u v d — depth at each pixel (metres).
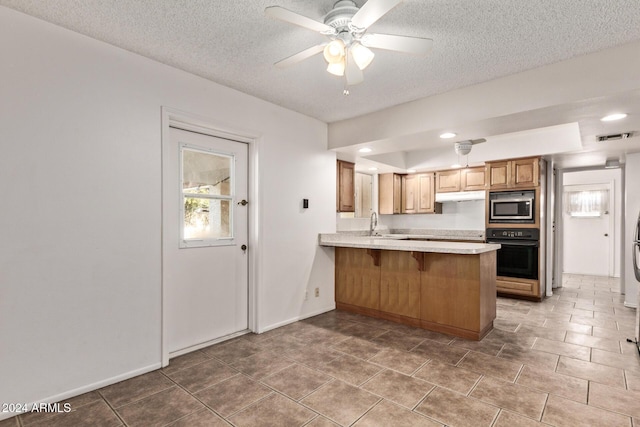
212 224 3.13
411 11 1.89
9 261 1.93
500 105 2.79
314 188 3.98
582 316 3.97
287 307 3.66
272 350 2.93
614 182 6.95
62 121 2.12
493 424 1.87
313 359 2.75
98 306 2.27
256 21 2.02
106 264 2.30
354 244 3.79
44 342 2.05
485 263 3.30
